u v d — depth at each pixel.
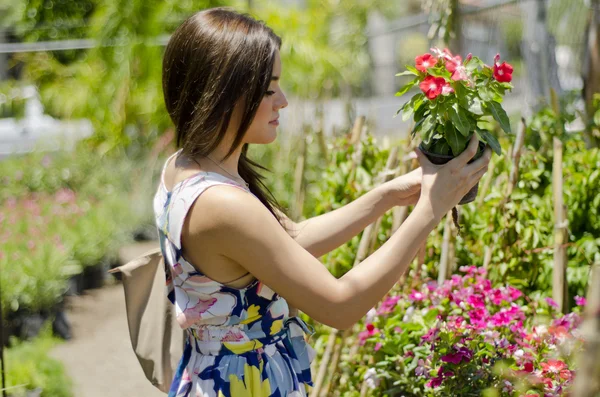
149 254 1.98
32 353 3.88
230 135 1.59
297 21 7.93
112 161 8.06
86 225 6.36
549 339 2.19
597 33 3.76
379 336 2.53
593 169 2.97
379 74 10.55
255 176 1.83
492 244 2.85
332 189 3.30
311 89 7.52
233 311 1.58
